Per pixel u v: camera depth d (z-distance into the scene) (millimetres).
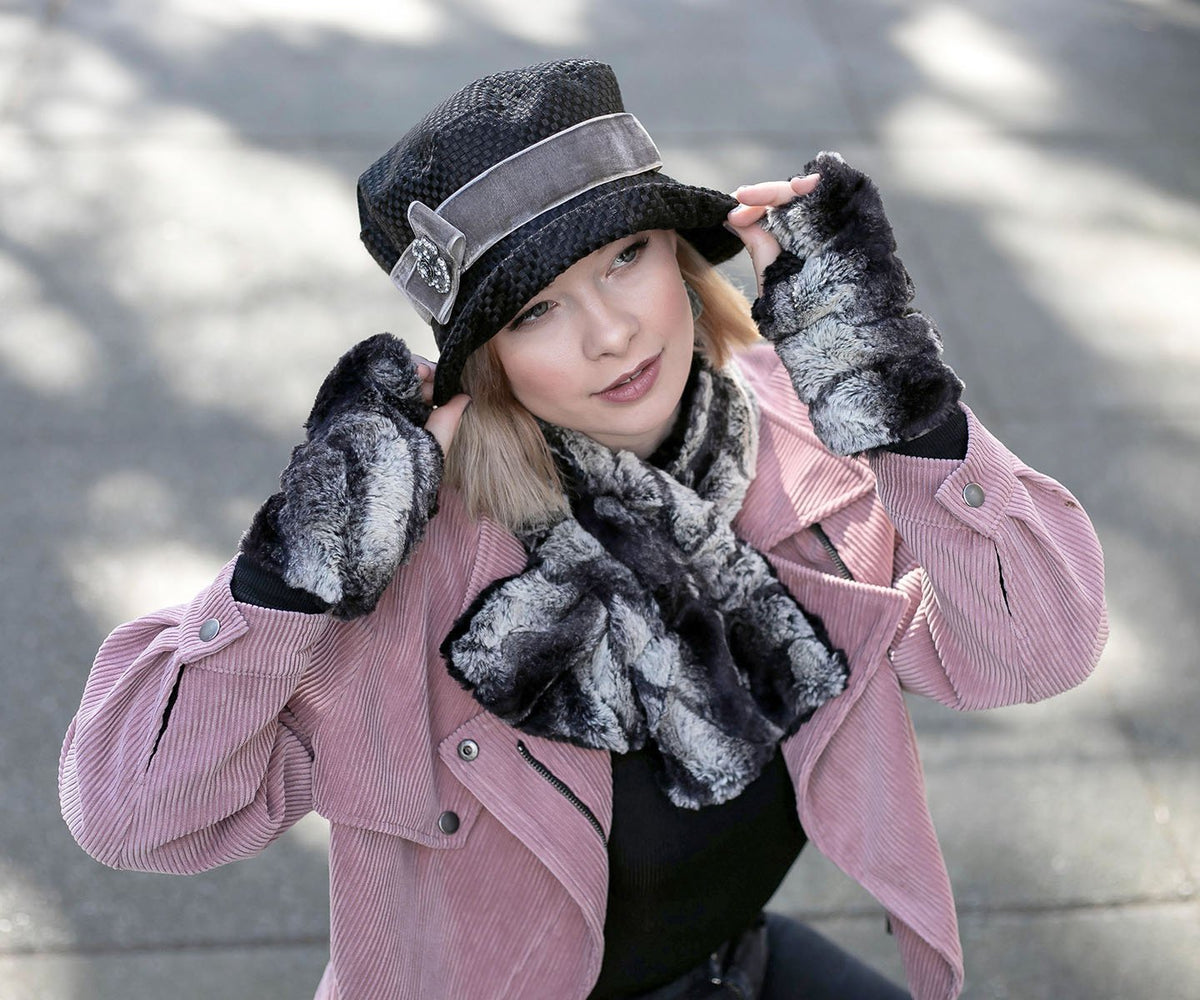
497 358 1286
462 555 1354
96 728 1275
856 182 1267
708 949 1529
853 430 1287
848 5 5828
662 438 1386
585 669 1328
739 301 1427
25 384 3727
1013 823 2744
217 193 4473
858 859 1468
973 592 1341
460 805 1383
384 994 1391
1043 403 3770
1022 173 4723
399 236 1259
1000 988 2490
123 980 2479
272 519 1233
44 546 3266
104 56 5227
